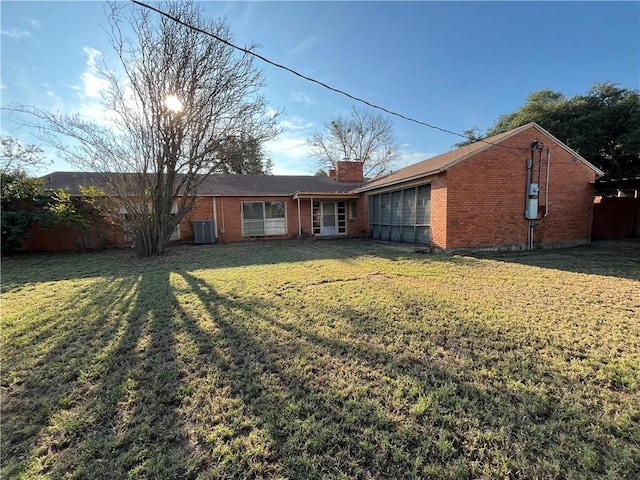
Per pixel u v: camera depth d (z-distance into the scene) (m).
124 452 1.66
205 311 3.96
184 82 8.73
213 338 3.12
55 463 1.60
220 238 13.12
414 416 1.91
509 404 2.00
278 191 14.20
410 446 1.67
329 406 2.02
